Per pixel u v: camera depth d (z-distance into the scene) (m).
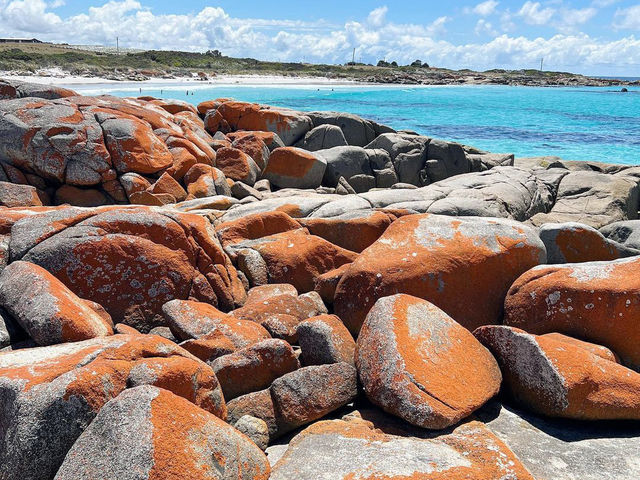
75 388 3.50
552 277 5.84
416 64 114.19
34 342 4.78
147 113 13.46
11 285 5.16
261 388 4.97
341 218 8.64
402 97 52.81
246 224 8.32
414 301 5.21
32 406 3.42
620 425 4.60
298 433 4.38
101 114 12.19
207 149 13.84
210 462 3.20
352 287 6.51
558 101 56.09
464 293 6.30
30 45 86.81
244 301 7.08
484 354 4.95
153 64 70.06
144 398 3.26
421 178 16.36
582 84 97.94
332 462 3.72
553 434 4.44
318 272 7.80
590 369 4.59
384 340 4.71
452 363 4.65
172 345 4.37
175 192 11.66
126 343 4.18
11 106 11.68
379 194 10.29
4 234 6.61
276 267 7.69
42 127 11.23
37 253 6.14
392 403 4.30
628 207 12.88
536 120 37.84
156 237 6.62
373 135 18.88
